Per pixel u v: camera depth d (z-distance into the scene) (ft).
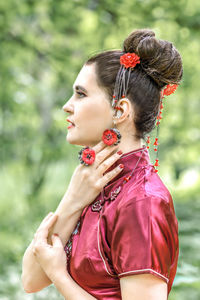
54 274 5.01
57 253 5.08
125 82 5.12
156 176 5.11
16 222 24.67
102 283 4.75
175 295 10.32
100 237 4.82
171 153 33.50
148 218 4.53
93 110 5.18
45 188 32.58
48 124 29.17
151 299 4.37
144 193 4.71
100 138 5.29
